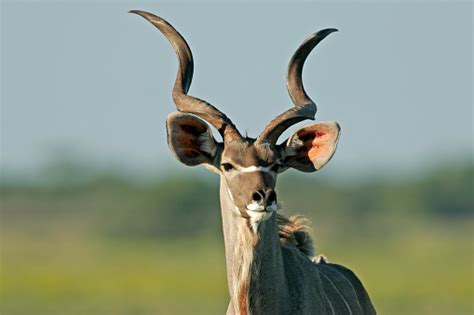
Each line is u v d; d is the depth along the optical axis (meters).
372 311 33.75
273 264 28.70
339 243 182.12
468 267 141.25
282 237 32.25
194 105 29.25
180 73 29.97
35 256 164.38
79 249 179.50
